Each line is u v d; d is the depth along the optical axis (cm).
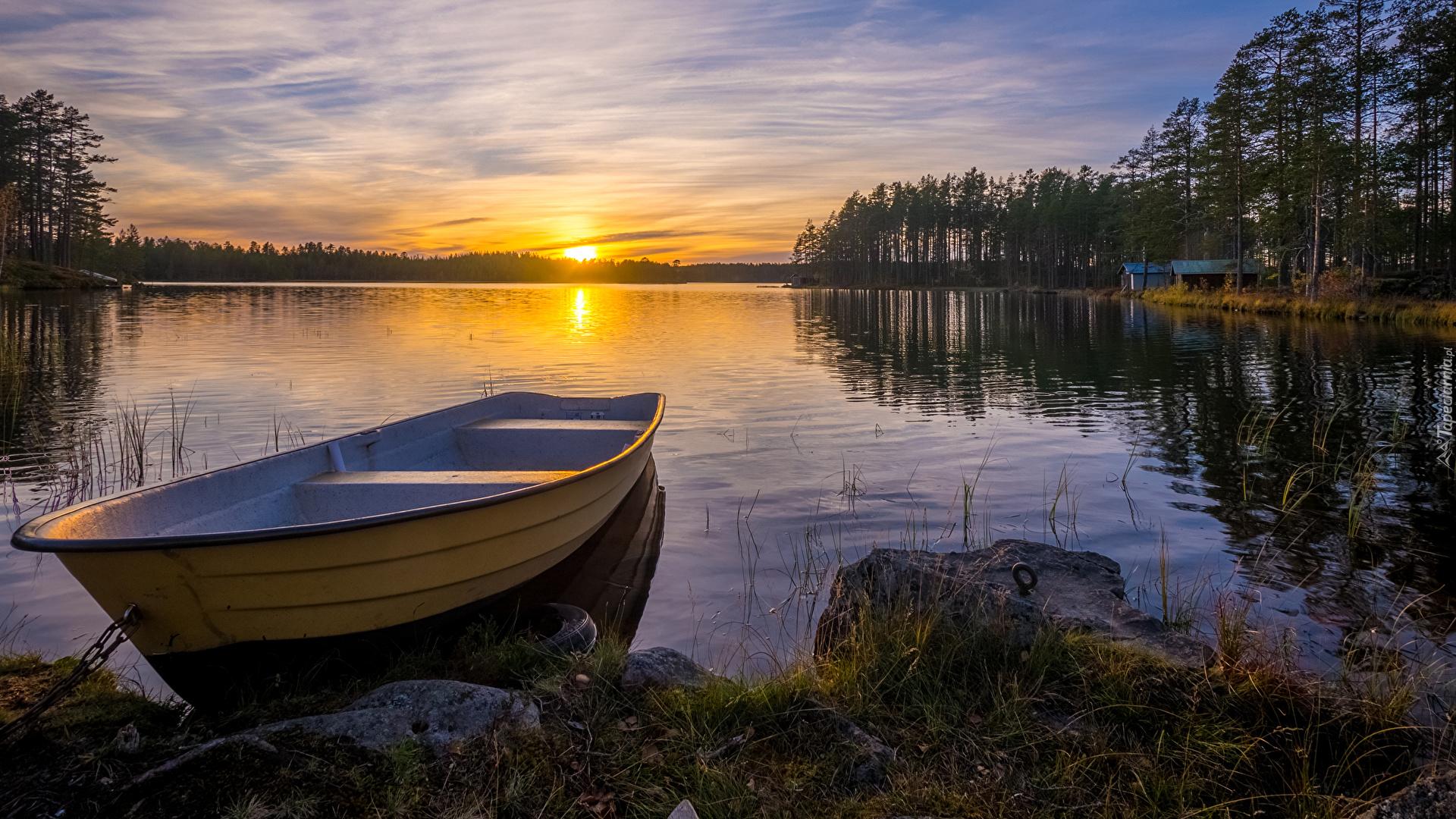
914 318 4034
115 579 361
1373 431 1062
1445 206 4238
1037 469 882
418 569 430
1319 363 1784
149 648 382
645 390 1523
